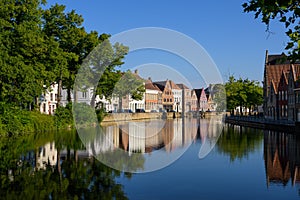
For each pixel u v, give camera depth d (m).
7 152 20.53
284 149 23.16
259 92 72.31
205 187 12.44
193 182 13.21
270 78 67.88
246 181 13.50
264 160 18.56
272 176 14.45
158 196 11.16
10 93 31.50
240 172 15.30
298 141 28.39
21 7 33.00
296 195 11.41
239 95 70.44
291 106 54.78
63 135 32.09
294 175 14.65
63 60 36.62
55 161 17.39
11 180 13.08
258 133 37.44
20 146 23.53
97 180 13.27
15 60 30.84
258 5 6.14
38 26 35.50
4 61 30.31
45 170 15.10
